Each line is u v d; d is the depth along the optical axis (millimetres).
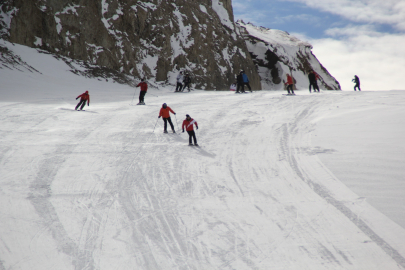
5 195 6801
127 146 10586
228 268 4645
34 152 9578
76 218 6004
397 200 6180
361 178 7246
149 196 6977
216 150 10297
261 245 5156
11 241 5250
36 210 6238
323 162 8477
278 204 6492
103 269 4648
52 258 4867
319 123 12664
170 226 5773
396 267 4523
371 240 5133
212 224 5824
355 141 9844
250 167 8656
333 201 6430
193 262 4793
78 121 13609
